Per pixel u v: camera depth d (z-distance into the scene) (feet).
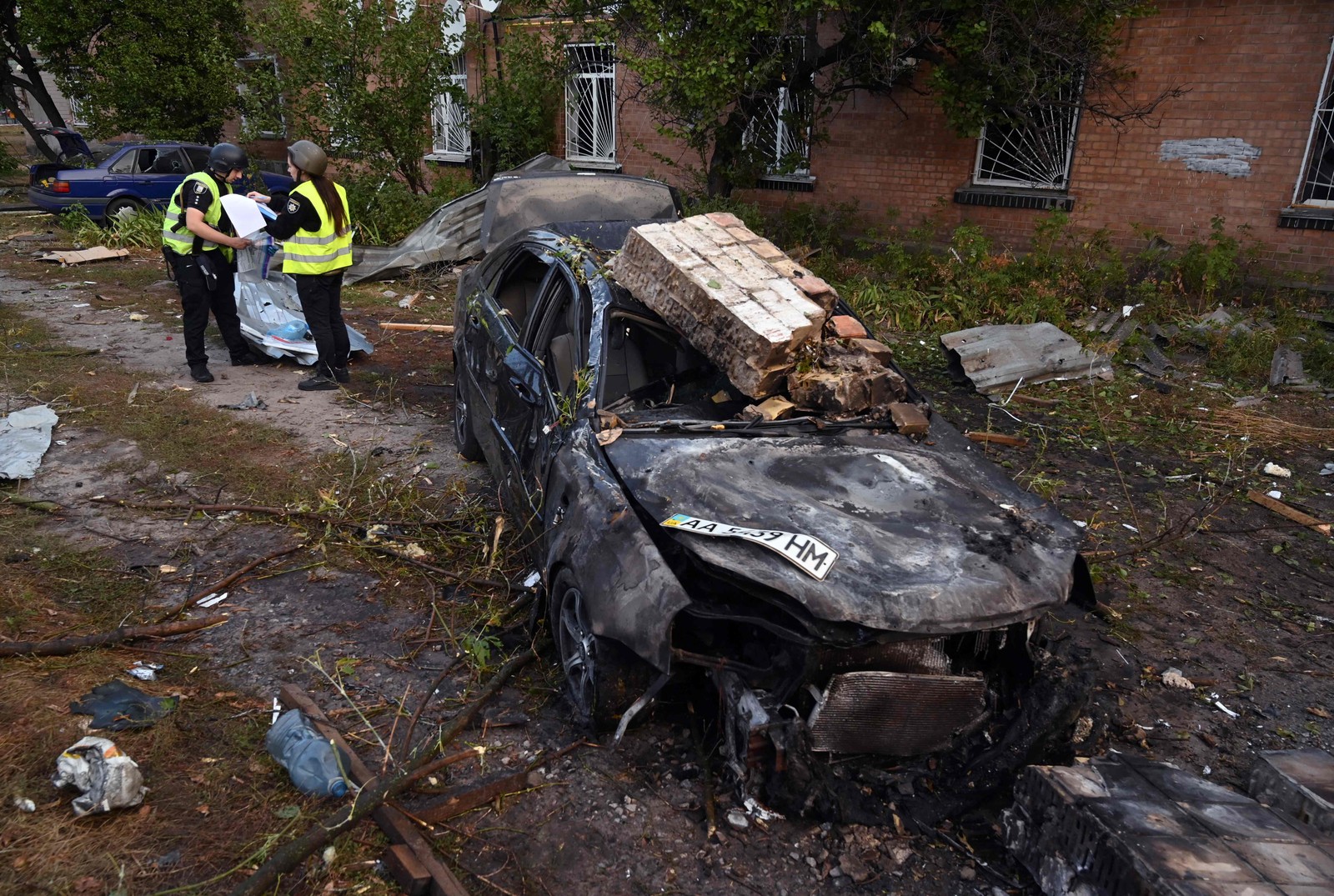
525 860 9.02
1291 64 29.68
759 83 33.30
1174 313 30.58
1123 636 13.87
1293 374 26.02
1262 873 7.81
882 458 11.94
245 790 9.60
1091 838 8.30
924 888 8.93
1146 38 31.89
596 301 14.01
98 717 10.45
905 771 10.12
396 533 15.67
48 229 47.55
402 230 41.14
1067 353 25.96
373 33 41.04
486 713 11.17
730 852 9.23
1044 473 19.90
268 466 18.21
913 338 30.37
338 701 11.21
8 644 11.46
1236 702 12.39
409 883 8.35
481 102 48.67
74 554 14.30
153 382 23.18
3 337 26.27
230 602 13.33
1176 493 19.07
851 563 9.45
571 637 11.17
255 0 58.08
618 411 13.11
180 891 8.25
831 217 40.60
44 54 55.36
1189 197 32.55
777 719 9.02
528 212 24.97
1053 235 32.89
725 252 14.01
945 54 34.19
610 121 47.62
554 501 11.99
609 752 10.57
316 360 24.95
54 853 8.49
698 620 10.11
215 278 22.67
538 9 43.65
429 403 22.70
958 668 10.30
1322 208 30.35
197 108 54.95
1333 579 15.81
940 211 37.99
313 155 21.59
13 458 17.44
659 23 32.89
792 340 12.60
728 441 11.96
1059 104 32.99
